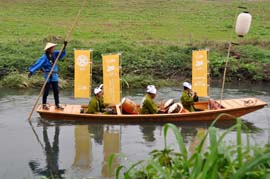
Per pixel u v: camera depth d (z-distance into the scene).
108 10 37.00
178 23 33.03
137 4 39.41
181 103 15.21
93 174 10.23
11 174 10.27
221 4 40.16
